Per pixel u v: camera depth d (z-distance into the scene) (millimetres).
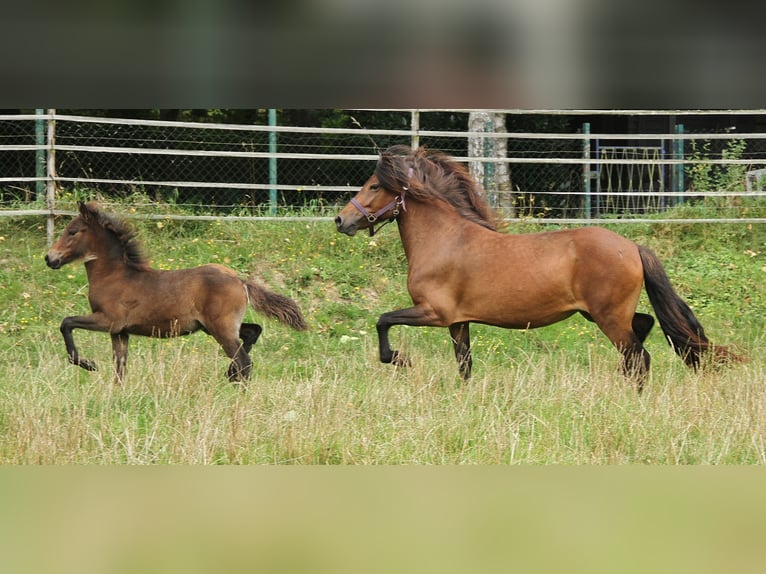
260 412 8320
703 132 21250
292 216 16406
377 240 15516
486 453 7477
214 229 15805
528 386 9211
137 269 10000
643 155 20453
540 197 20297
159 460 7266
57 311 13266
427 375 9992
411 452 7527
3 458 7285
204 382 9766
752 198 17016
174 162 19859
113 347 10195
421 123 20625
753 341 12734
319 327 13242
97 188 16547
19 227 15578
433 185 10250
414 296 10125
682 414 8211
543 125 20750
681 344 9828
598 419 8125
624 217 17031
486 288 9812
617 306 9523
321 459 7527
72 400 8812
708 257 15703
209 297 9906
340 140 20484
